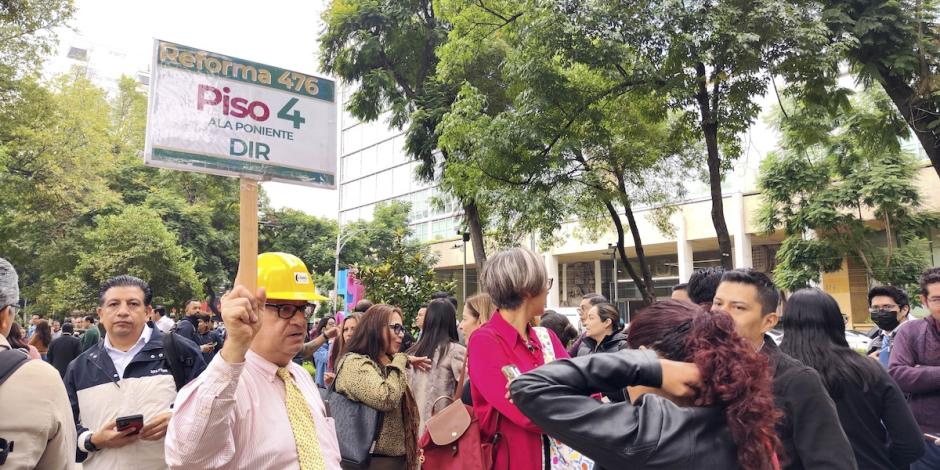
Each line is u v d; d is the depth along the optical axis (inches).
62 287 963.3
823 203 701.9
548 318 249.4
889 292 195.9
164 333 139.5
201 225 1224.8
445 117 513.3
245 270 75.7
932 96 326.6
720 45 337.7
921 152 752.3
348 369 140.6
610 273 1416.1
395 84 730.2
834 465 71.6
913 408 141.7
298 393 89.0
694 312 62.9
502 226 551.8
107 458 118.7
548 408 56.7
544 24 382.9
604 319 215.9
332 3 727.1
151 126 77.3
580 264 1477.6
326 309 1000.2
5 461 71.8
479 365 108.2
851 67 358.6
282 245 1472.7
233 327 68.3
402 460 144.0
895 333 159.5
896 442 101.5
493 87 619.2
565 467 106.2
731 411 54.8
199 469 69.2
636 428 55.2
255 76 86.8
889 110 414.0
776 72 338.6
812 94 362.9
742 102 368.5
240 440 78.7
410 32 721.6
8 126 724.7
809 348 103.4
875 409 100.4
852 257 724.7
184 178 1254.3
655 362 56.9
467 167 496.7
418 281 418.3
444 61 565.0
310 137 91.0
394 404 138.5
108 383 130.4
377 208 1694.1
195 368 137.7
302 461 82.9
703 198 1082.1
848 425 99.3
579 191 559.5
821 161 711.1
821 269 727.1
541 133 438.0
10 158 746.2
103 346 135.8
